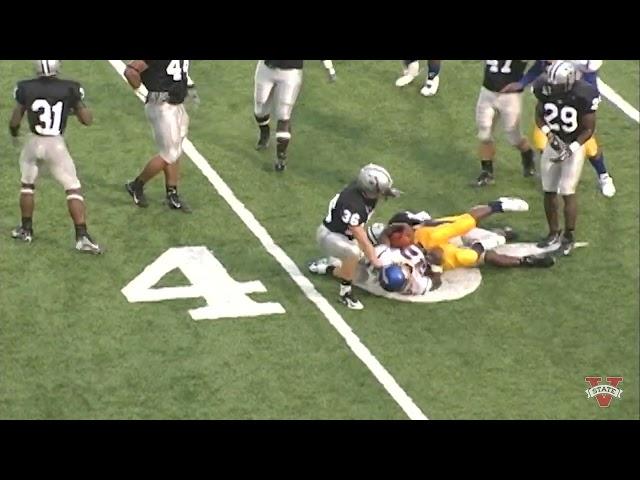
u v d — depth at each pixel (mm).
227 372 44344
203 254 49906
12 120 48312
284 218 52281
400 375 44656
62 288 47688
